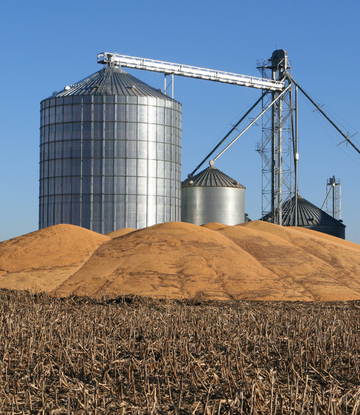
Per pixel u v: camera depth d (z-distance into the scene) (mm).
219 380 18531
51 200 90750
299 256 62031
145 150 89688
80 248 62219
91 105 89000
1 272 57250
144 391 16578
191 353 22031
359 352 23453
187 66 103250
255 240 65562
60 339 23281
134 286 51094
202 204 111750
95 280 53000
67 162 89438
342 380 19250
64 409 15680
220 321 29359
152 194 89812
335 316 32281
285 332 27500
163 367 19297
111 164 88562
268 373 18250
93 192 88250
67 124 89812
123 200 88312
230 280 53188
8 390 17203
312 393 17016
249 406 15250
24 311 33125
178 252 58719
